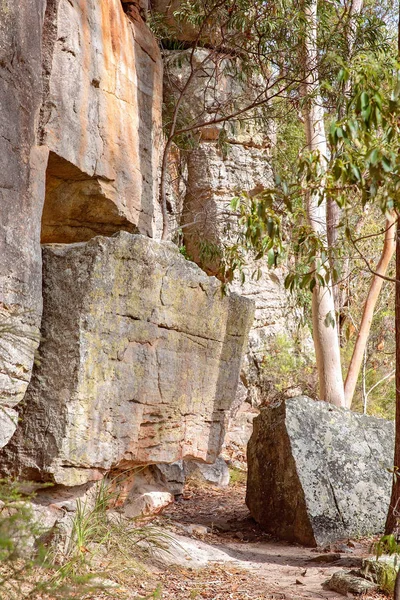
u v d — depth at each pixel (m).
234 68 13.00
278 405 10.06
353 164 5.07
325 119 15.89
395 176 5.01
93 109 7.54
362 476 9.68
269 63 14.23
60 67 6.87
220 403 8.63
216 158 14.98
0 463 6.06
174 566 7.21
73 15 7.14
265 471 9.95
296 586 7.03
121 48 8.30
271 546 9.09
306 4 12.49
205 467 12.96
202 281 7.73
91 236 8.12
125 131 8.24
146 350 6.98
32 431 6.04
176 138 14.09
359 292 17.23
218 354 8.28
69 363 6.09
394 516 8.05
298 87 12.25
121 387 6.62
